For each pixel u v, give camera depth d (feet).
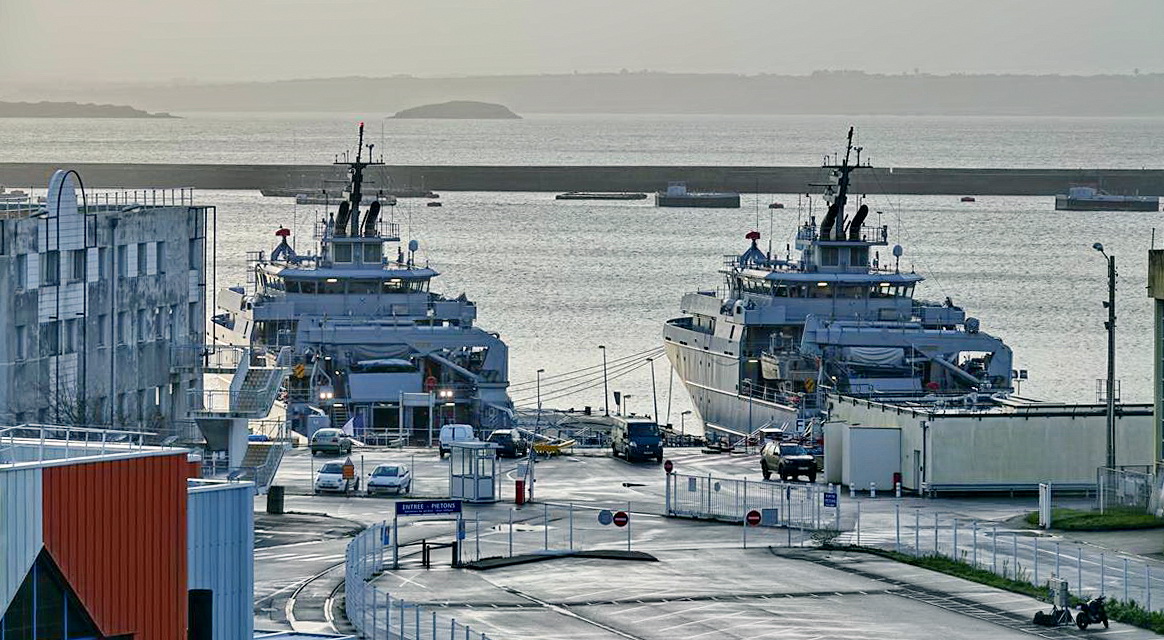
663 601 499.10
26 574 301.02
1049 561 565.53
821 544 599.16
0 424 651.66
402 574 537.24
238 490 364.38
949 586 524.93
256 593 503.20
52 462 306.14
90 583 312.50
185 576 333.42
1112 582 528.63
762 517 648.79
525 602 495.00
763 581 531.09
